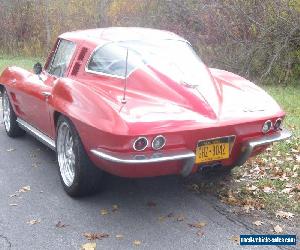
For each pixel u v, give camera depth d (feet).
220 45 43.01
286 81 39.40
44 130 19.58
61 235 14.06
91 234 14.05
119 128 13.50
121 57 16.42
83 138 14.92
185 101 14.88
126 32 18.53
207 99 15.03
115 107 14.26
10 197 16.84
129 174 14.37
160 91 15.19
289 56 39.40
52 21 61.52
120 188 17.46
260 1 40.09
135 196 16.80
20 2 62.80
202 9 43.57
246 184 17.57
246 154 15.31
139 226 14.56
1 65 51.08
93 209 15.78
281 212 15.20
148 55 16.47
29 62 53.98
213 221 14.79
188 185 17.70
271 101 16.48
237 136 14.93
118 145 13.60
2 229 14.47
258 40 39.86
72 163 16.42
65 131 16.72
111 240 13.71
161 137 13.61
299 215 15.06
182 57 17.01
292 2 39.42
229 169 18.02
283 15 39.04
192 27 45.70
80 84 16.01
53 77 18.89
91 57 17.04
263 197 16.35
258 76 41.32
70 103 15.62
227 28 41.91
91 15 59.36
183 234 14.02
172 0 46.50
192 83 15.47
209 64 43.32
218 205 15.96
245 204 15.88
